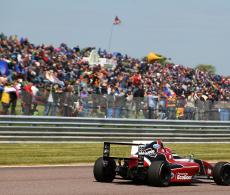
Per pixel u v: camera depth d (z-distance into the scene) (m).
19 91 77.12
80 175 47.38
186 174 41.88
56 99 78.25
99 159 42.03
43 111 77.00
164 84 137.88
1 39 126.25
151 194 35.75
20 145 70.50
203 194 37.25
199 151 77.44
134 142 41.56
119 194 35.16
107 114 83.62
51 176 45.62
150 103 88.75
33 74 101.44
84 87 101.44
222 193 38.34
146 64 159.25
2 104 72.88
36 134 72.31
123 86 120.44
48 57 128.62
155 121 84.75
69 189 36.91
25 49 126.31
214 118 96.88
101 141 78.94
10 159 57.97
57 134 74.31
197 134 89.38
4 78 80.25
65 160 60.22
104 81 116.00
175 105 91.94
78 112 80.50
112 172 42.00
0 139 69.12
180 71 176.75
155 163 39.47
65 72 120.12
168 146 81.56
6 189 35.72
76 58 146.25
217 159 69.44
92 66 140.00
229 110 99.19
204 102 96.00
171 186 40.84
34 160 58.62
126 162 40.75
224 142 93.06
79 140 76.62
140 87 103.62
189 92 127.00
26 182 40.38
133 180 43.22
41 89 88.06
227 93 164.38
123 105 85.50
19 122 71.69
